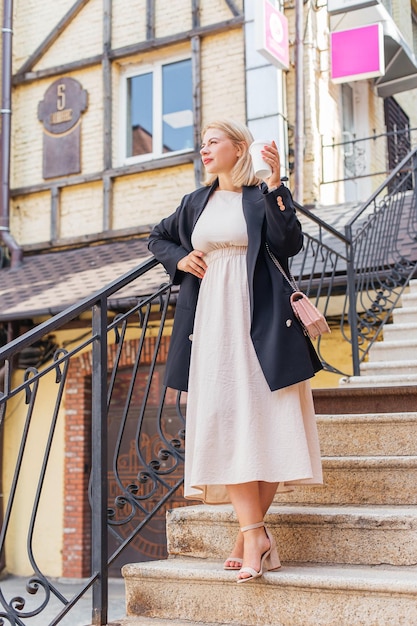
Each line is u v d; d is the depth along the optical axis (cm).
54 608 715
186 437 263
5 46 1066
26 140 1076
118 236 991
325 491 306
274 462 246
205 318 262
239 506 252
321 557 273
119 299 773
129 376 883
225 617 255
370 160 1099
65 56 1067
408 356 546
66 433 896
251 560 246
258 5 859
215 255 270
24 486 907
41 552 886
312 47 954
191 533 294
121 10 1039
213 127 279
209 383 253
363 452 334
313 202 913
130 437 873
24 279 952
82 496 876
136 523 847
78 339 900
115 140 1029
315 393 381
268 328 255
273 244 263
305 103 936
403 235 740
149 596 270
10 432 923
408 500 296
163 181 980
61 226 1040
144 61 1031
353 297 559
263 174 254
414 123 1362
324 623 240
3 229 1033
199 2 984
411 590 228
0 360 251
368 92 1109
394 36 951
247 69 931
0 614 245
